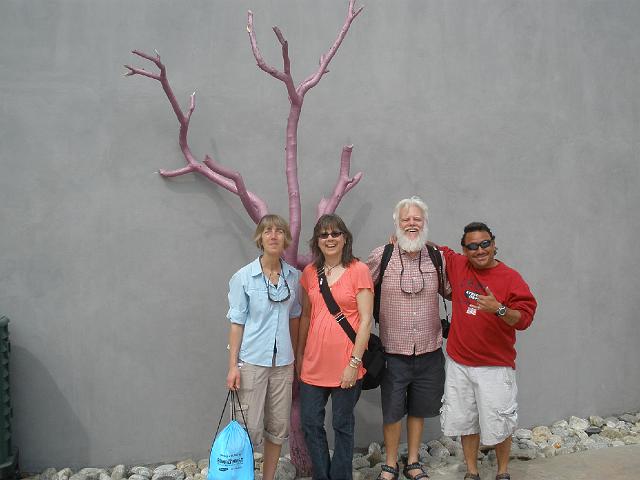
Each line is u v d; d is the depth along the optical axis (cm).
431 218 438
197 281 402
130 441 395
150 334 396
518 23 457
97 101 387
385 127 428
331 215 331
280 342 327
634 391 487
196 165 389
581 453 410
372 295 330
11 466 356
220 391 406
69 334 386
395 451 362
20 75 378
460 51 443
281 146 412
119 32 390
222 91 403
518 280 332
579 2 473
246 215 409
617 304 486
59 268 384
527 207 459
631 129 487
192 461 400
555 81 467
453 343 346
